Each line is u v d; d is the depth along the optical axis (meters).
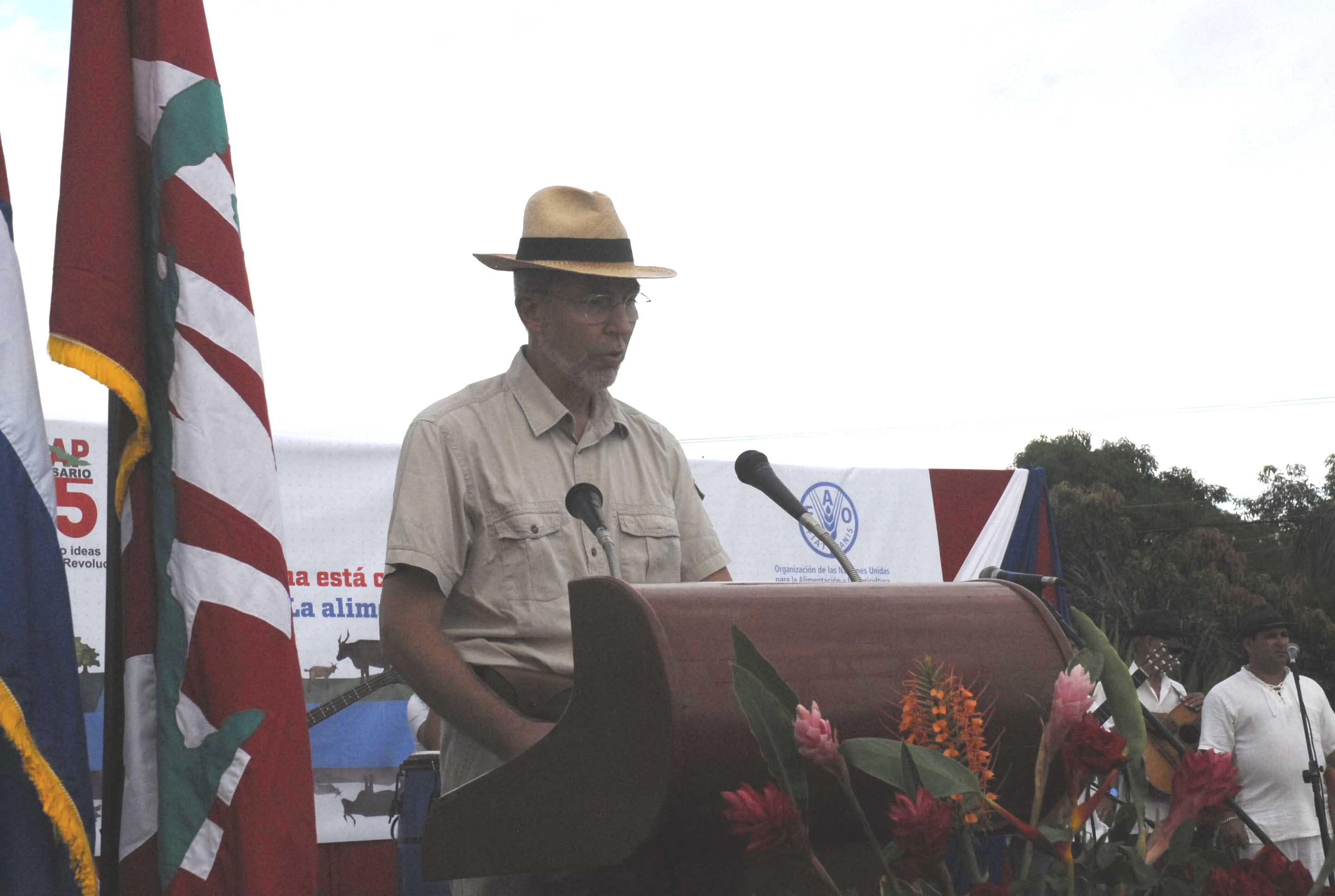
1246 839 5.75
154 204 2.67
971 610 2.02
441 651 2.45
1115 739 1.48
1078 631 1.68
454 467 2.61
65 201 2.59
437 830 1.96
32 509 2.49
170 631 2.55
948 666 1.90
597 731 1.75
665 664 1.66
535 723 2.21
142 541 2.63
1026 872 1.56
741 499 7.97
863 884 1.90
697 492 3.02
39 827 2.44
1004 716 1.92
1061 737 1.54
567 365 2.72
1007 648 1.98
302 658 6.57
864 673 1.82
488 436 2.68
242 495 2.61
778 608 1.83
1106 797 1.69
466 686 2.37
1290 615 27.98
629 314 2.78
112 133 2.62
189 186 2.66
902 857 1.54
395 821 5.55
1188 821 1.56
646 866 1.83
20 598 2.42
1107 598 27.67
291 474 6.68
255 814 2.48
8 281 2.54
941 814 1.46
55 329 2.51
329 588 6.68
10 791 2.43
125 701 2.60
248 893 2.45
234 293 2.67
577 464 2.75
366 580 6.77
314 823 2.58
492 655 2.55
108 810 2.64
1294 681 6.13
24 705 2.40
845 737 1.76
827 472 8.32
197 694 2.53
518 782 1.86
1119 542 28.73
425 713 5.80
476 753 2.49
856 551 8.38
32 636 2.45
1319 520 30.19
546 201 2.79
